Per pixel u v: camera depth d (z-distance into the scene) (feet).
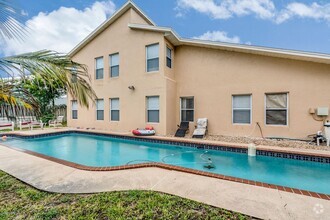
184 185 11.88
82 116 44.73
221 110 31.09
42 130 39.58
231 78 30.30
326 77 24.04
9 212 9.09
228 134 30.40
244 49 28.02
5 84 11.01
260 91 28.07
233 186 11.68
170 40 34.01
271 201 9.77
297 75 25.64
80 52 44.88
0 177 13.66
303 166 18.56
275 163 19.49
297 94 25.64
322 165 18.02
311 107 24.79
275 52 25.43
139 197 10.30
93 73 42.60
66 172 14.52
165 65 33.01
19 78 10.93
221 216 8.52
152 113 34.14
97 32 41.19
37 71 10.48
